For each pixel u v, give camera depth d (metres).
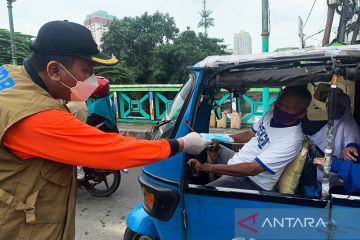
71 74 1.39
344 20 4.67
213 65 1.96
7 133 1.30
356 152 2.01
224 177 2.34
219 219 1.97
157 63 17.62
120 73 14.67
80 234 3.60
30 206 1.37
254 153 2.35
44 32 1.35
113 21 18.80
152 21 19.36
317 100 2.40
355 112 2.71
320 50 1.89
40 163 1.37
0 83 1.37
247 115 7.82
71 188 1.52
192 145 1.62
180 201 2.01
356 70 1.66
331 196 1.77
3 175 1.34
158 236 2.45
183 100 2.25
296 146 2.11
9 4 9.41
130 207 4.30
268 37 6.11
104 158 1.37
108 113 4.34
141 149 1.44
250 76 1.86
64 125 1.33
